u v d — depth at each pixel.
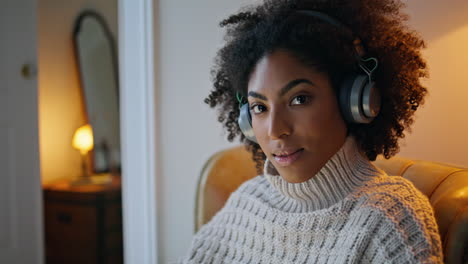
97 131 2.83
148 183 1.66
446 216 0.75
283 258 0.81
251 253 0.87
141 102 1.66
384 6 0.77
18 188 2.31
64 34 2.74
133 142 1.69
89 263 2.44
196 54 1.55
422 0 1.14
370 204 0.71
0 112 2.23
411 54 0.76
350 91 0.67
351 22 0.70
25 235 2.34
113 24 3.05
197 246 0.96
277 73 0.67
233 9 1.45
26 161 2.35
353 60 0.67
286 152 0.69
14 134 2.29
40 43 2.59
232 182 1.14
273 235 0.83
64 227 2.50
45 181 2.65
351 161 0.75
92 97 2.85
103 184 2.61
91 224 2.42
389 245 0.67
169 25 1.60
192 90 1.57
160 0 1.61
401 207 0.70
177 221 1.63
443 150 1.16
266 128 0.70
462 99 1.12
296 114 0.67
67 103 2.77
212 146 1.54
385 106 0.74
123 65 1.70
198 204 1.16
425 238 0.66
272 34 0.68
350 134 0.74
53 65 2.68
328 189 0.75
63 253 2.52
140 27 1.63
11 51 2.27
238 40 0.76
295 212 0.82
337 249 0.72
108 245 2.44
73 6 2.79
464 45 1.10
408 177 0.88
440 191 0.80
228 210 0.96
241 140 0.95
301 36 0.66
